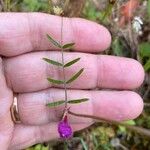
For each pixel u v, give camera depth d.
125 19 0.11
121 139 0.11
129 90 0.09
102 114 0.09
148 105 0.11
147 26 0.12
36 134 0.10
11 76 0.09
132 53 0.11
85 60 0.09
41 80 0.09
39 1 0.11
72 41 0.09
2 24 0.09
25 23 0.09
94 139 0.11
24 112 0.09
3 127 0.09
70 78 0.09
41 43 0.09
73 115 0.09
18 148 0.10
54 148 0.11
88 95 0.09
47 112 0.09
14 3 0.11
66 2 0.10
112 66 0.09
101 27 0.09
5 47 0.09
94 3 0.11
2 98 0.09
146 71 0.12
